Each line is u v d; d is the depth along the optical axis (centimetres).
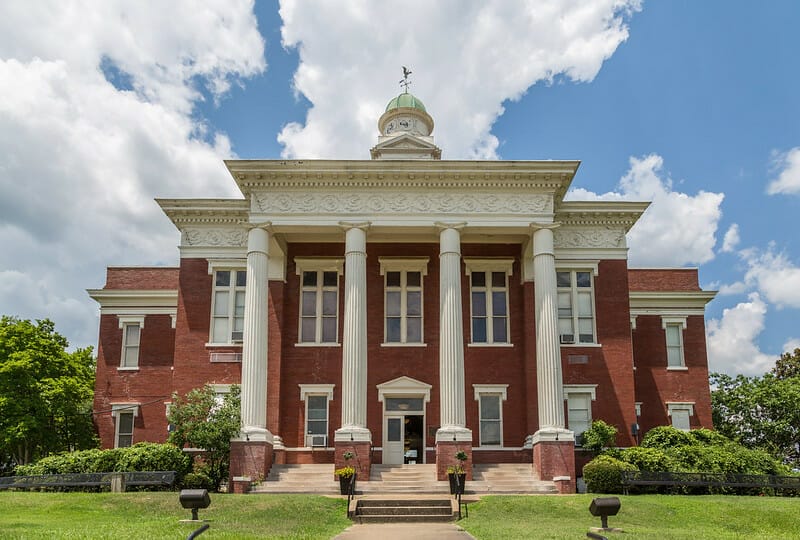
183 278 3847
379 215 3528
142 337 4244
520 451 3625
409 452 3644
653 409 4216
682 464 3262
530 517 2444
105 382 4188
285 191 3559
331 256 3850
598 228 3872
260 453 3269
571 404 3703
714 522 2414
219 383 3722
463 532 2175
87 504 2462
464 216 3531
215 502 2528
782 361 5984
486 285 3866
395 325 3803
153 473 2895
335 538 2012
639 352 4294
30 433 4088
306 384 3709
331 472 3338
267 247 3538
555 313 3441
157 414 4128
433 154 4306
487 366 3738
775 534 2270
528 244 3778
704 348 4312
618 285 3809
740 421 5062
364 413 3325
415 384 3681
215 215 3878
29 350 4234
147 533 1900
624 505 2552
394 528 2308
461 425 3300
